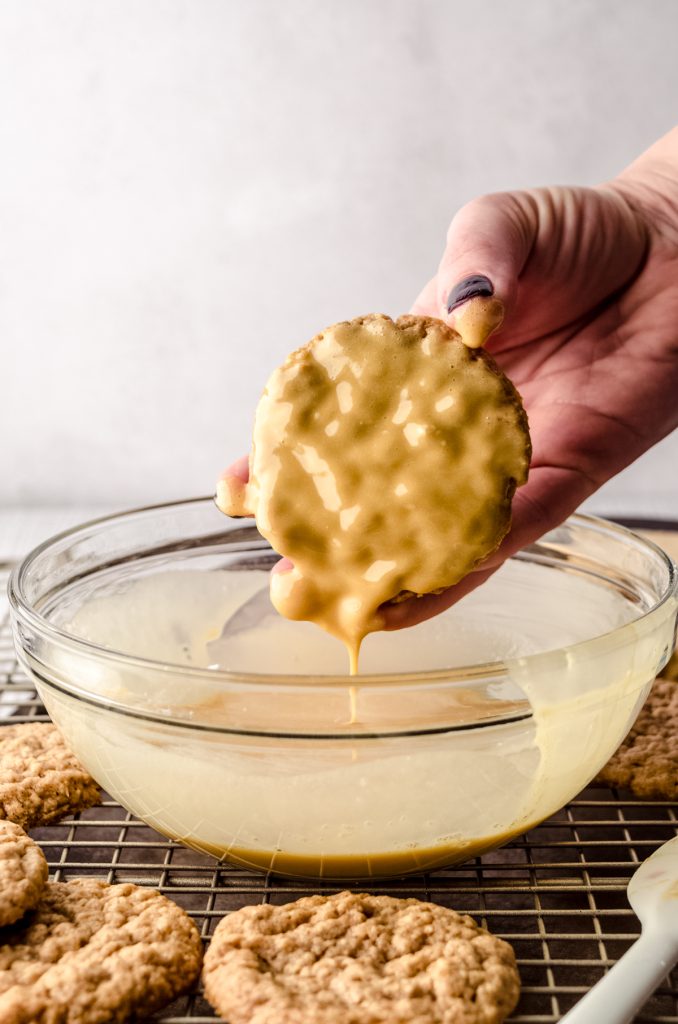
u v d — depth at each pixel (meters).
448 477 0.43
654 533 0.73
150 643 0.55
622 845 0.49
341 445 0.44
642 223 0.65
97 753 0.47
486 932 0.44
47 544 0.55
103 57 1.14
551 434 0.61
